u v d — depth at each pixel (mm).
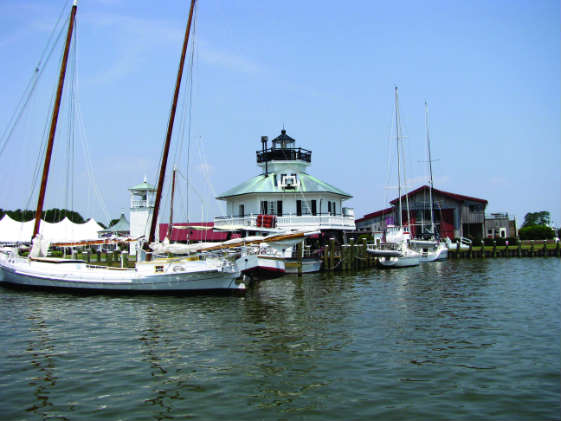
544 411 10547
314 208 50969
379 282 35062
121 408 10836
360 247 48188
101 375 13039
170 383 12398
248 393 11680
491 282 34656
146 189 56531
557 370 13211
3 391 11875
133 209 56562
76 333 17984
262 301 25609
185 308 23391
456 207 76312
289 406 10898
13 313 22188
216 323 19672
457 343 16188
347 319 20406
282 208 50938
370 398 11320
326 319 20422
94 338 17172
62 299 26453
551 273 41719
